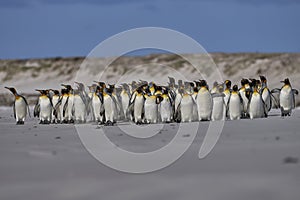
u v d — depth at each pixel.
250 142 32.69
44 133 44.88
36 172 22.05
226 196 17.11
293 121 53.62
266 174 20.80
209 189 18.19
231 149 29.30
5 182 19.83
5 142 35.53
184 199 16.77
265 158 25.28
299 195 17.17
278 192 17.61
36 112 70.31
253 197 16.97
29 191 18.16
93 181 19.92
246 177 20.25
